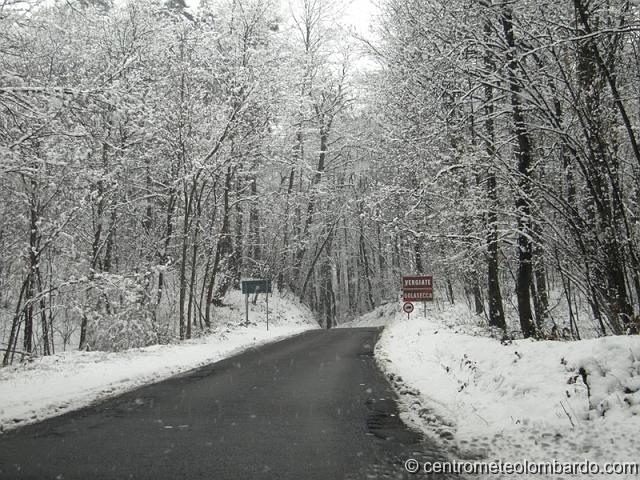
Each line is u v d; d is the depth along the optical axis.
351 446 6.28
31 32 16.23
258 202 37.50
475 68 12.17
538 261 13.84
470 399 8.32
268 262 44.31
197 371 13.91
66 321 25.39
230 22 28.66
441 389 9.54
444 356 12.43
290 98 28.89
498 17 12.05
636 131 11.24
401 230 16.97
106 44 23.19
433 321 24.20
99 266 24.28
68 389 10.55
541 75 11.52
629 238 9.98
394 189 17.53
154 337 22.94
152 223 28.44
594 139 10.52
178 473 5.30
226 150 26.33
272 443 6.45
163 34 25.14
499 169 12.67
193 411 8.49
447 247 21.23
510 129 13.72
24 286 19.39
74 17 20.19
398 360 14.14
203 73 25.84
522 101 12.31
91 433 7.07
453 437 6.54
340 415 8.05
